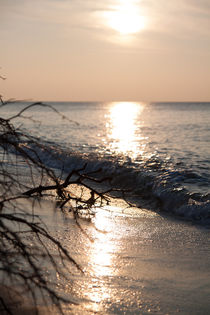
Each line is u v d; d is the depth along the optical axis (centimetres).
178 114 6569
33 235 429
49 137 2066
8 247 335
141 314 292
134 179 942
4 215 273
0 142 276
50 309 278
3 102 252
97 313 287
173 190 759
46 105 261
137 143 1930
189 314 297
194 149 1638
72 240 452
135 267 391
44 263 356
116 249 445
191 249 464
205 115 5775
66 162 1170
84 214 597
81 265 375
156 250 454
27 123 3159
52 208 597
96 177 1011
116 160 1155
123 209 672
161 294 329
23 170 821
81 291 319
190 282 359
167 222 603
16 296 283
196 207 654
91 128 3064
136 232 528
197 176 935
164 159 1281
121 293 325
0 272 311
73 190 796
